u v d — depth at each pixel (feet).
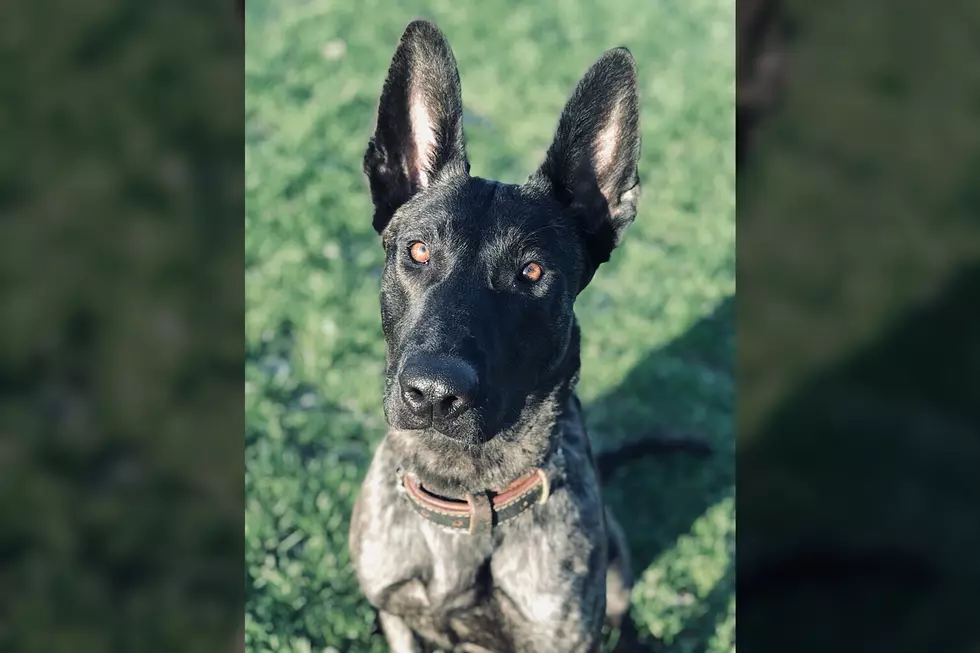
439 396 2.96
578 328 3.37
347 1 7.39
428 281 3.14
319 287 4.85
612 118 3.28
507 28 7.36
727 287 5.11
